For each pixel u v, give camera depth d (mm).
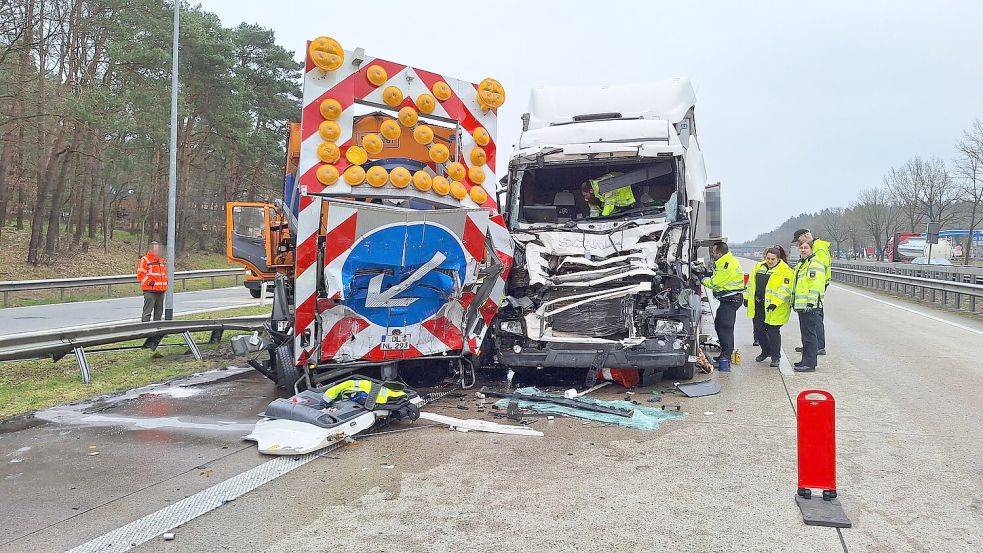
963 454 5305
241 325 11000
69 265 30828
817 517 3996
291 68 39688
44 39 27297
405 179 6586
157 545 3744
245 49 38562
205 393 7820
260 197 42281
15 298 22203
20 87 27641
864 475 4836
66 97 26781
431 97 7043
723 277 9344
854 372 8961
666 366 7531
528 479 4801
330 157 6441
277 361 7551
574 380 8500
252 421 6504
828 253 9414
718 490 4555
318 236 6297
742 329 14836
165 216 36062
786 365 9680
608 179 8570
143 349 10656
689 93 9938
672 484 4676
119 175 36406
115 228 49812
